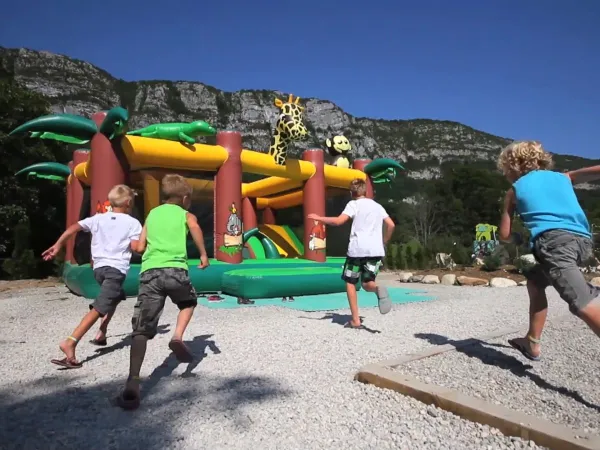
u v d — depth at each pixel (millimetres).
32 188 17812
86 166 9297
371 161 12906
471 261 16656
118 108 7328
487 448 2449
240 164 9656
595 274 12680
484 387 3289
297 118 10469
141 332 3215
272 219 14867
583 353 4160
